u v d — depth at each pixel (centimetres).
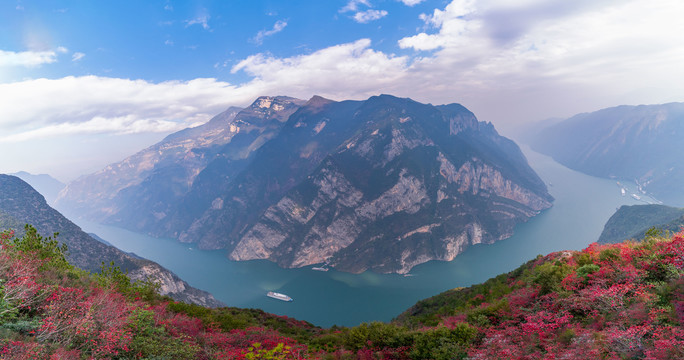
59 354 1034
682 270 1450
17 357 961
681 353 952
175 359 1543
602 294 1527
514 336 1673
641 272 1600
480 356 1570
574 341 1287
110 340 1258
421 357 1911
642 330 1123
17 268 1310
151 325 1775
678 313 1172
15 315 1177
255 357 1841
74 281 1875
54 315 1206
